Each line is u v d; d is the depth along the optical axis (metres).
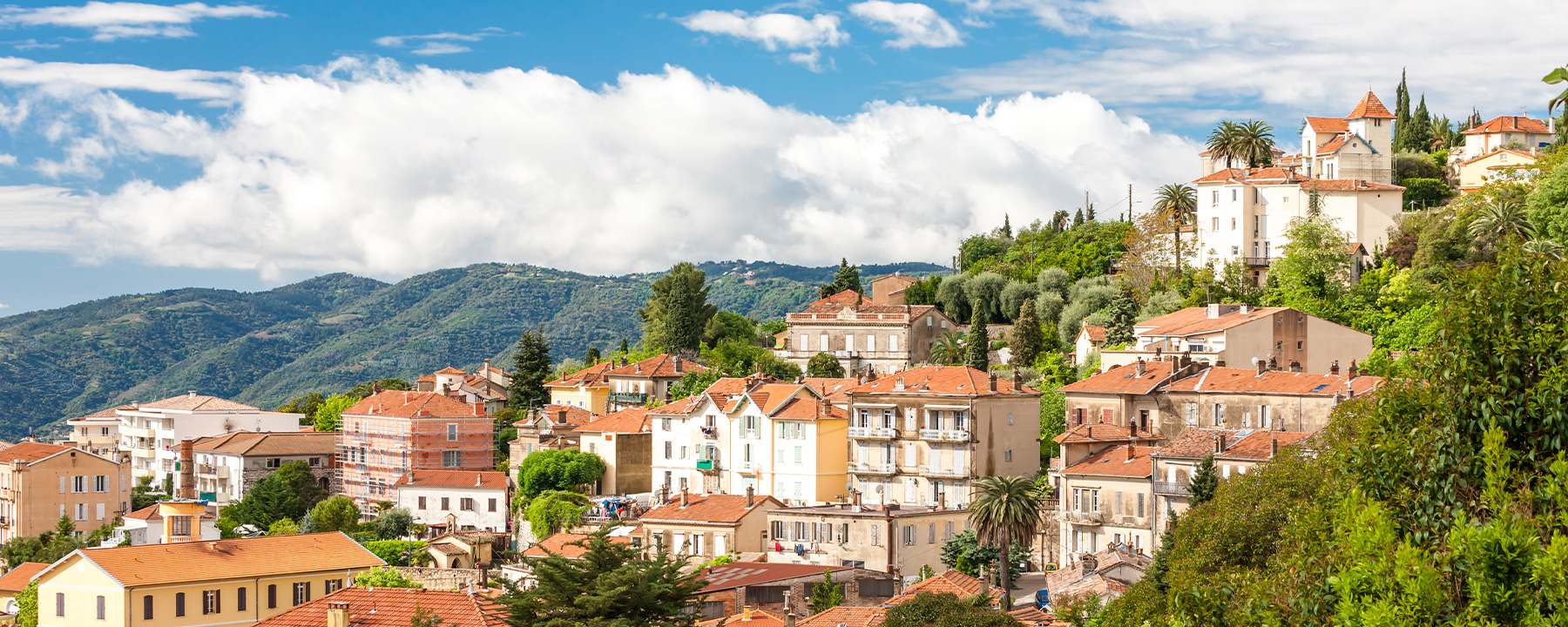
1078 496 118.06
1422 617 30.92
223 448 183.25
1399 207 180.75
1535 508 32.53
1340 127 199.50
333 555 101.06
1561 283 34.38
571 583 68.38
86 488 182.12
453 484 158.00
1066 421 134.62
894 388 140.00
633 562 69.19
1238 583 48.56
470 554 137.38
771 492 146.50
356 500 175.12
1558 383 33.12
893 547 121.31
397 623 72.50
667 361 199.50
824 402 146.38
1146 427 128.62
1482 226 147.12
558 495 146.88
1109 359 155.75
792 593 100.06
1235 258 185.25
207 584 93.56
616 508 142.50
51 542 158.88
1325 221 174.75
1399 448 35.91
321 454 184.12
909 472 137.50
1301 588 37.50
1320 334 142.50
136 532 153.50
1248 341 139.88
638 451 158.75
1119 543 114.56
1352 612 32.31
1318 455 73.75
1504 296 34.94
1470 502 34.25
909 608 70.56
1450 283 37.09
